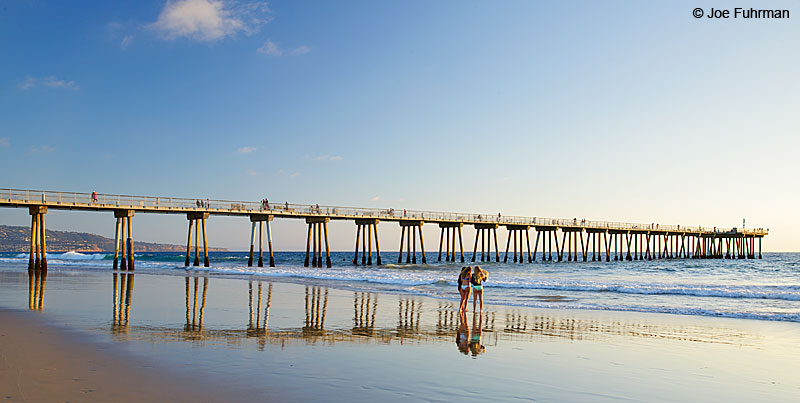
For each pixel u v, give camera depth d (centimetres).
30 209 3241
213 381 644
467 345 950
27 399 552
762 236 8819
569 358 852
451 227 5628
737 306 1642
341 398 584
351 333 1060
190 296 1762
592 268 5028
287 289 2150
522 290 2223
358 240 4881
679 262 6844
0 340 894
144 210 3706
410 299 1783
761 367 812
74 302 1533
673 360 852
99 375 659
